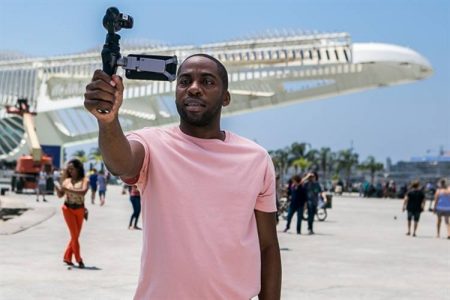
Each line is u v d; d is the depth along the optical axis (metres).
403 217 30.75
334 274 10.98
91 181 32.34
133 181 2.62
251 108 51.88
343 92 49.78
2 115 62.22
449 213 19.41
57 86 61.00
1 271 10.07
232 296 2.58
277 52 47.88
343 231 20.95
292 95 50.81
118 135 2.37
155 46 50.97
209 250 2.54
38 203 29.86
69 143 62.75
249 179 2.70
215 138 2.79
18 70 62.09
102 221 21.19
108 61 2.30
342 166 130.12
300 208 19.45
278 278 2.92
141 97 52.31
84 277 9.73
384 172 131.12
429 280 10.62
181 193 2.57
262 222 2.88
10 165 58.56
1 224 17.89
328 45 46.72
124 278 9.73
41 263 11.05
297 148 131.50
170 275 2.53
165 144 2.65
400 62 46.03
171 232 2.55
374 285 9.93
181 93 2.73
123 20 2.31
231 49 49.09
